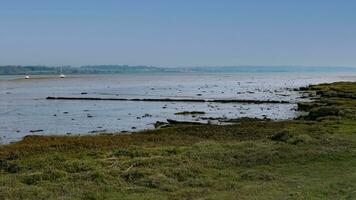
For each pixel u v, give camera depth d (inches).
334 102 2412.6
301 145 949.2
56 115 2428.6
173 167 759.1
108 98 3690.9
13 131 1815.9
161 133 1403.8
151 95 4126.5
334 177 690.8
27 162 839.7
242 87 5880.9
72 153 956.6
